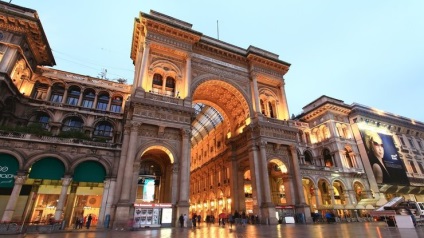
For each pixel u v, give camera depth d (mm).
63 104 32969
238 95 36844
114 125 34688
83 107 33906
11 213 21141
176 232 17656
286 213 30484
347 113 51281
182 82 31188
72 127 33000
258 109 35031
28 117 30781
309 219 30359
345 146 47156
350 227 20547
